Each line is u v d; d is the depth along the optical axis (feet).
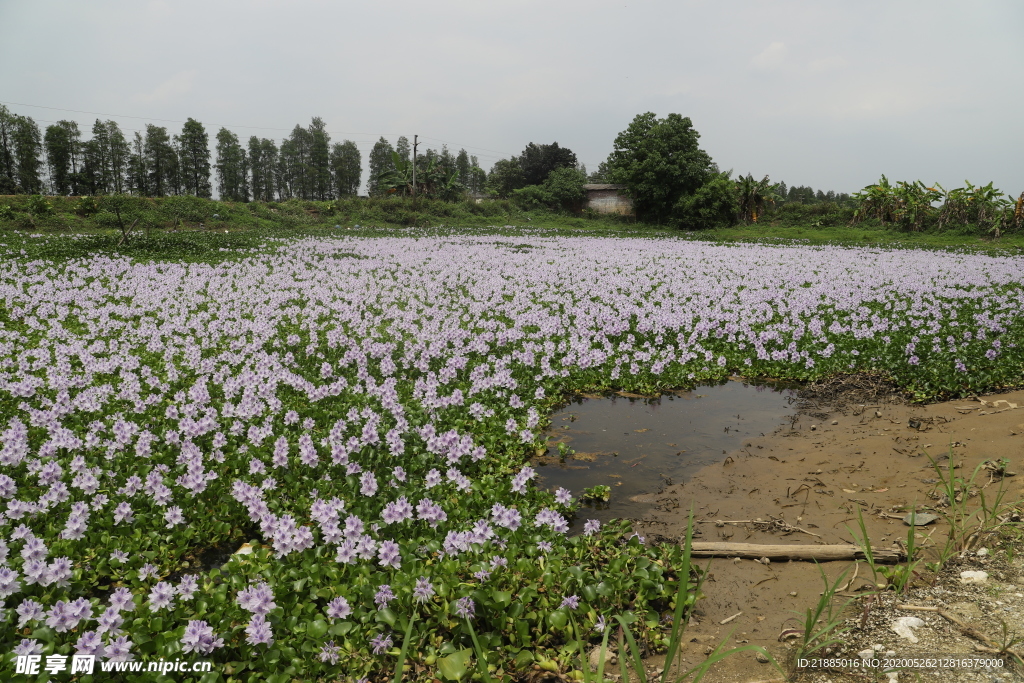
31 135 260.42
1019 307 55.57
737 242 148.97
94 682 12.39
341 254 91.71
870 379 36.83
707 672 12.66
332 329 47.88
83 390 31.78
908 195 177.99
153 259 75.82
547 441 28.43
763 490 22.63
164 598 14.10
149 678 12.38
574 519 21.26
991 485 20.21
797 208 208.85
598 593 14.87
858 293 63.21
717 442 28.32
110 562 16.83
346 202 188.96
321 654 13.15
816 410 32.73
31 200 135.03
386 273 75.15
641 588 15.37
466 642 13.70
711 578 16.75
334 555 17.21
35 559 15.51
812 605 15.05
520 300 58.90
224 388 30.09
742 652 13.35
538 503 21.79
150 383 32.32
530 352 38.45
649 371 38.63
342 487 21.91
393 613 14.20
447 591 14.80
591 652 13.82
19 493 20.43
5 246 76.18
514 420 29.04
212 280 64.44
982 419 27.04
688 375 38.73
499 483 23.11
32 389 29.22
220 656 13.35
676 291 63.46
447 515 19.99
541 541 17.63
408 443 25.94
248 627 13.12
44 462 22.61
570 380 36.78
